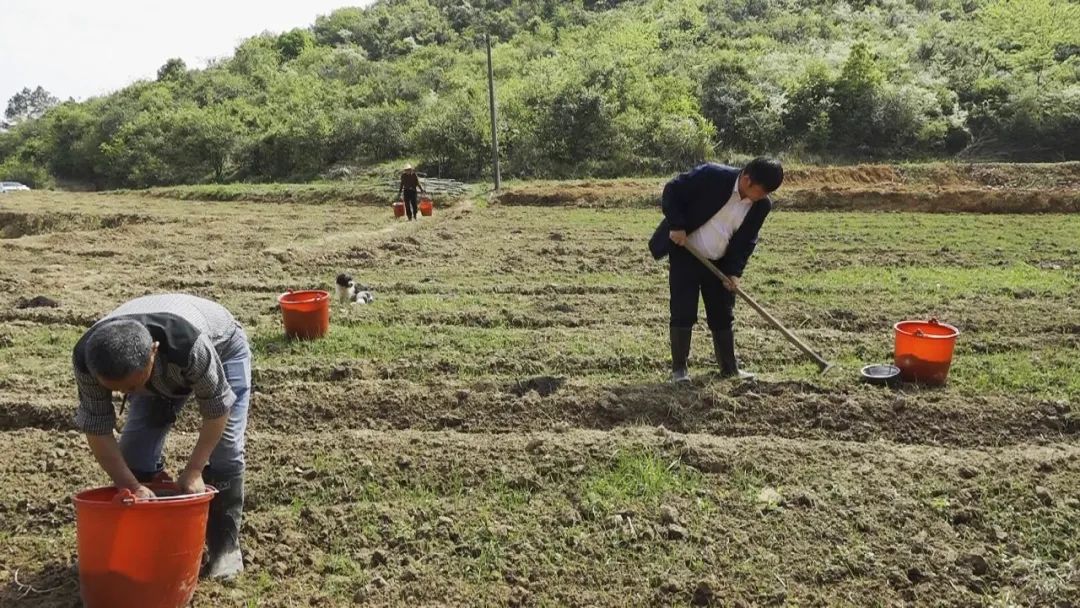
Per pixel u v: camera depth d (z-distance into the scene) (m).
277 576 4.17
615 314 9.13
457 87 42.47
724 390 6.42
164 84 54.03
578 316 9.06
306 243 14.88
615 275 11.52
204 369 3.37
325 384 6.67
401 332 8.30
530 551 4.35
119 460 3.42
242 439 4.00
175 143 41.84
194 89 51.59
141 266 12.84
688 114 31.88
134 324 3.14
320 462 5.27
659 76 35.81
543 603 3.96
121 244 15.48
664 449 5.34
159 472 3.84
